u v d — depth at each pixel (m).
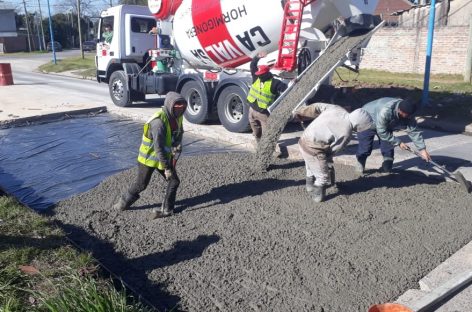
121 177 6.58
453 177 5.77
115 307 3.05
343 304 3.54
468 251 4.25
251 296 3.68
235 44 8.83
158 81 11.17
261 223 4.94
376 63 19.22
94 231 4.88
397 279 3.84
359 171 6.53
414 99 12.01
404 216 5.04
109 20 12.74
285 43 8.00
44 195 6.11
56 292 3.24
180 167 6.97
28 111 11.60
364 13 7.89
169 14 10.43
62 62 32.81
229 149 8.29
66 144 8.70
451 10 18.94
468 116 10.25
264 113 7.18
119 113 11.82
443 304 3.51
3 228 4.55
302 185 6.08
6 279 3.51
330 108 5.16
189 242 4.57
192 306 3.57
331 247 4.39
